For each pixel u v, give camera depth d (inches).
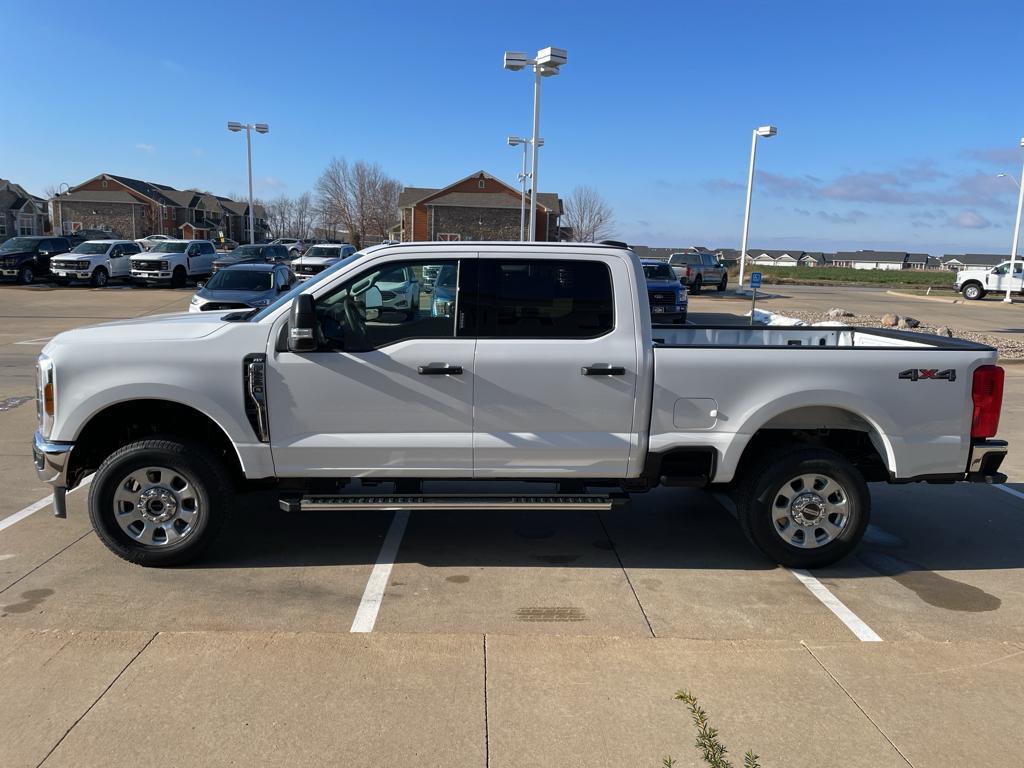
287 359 173.9
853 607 170.1
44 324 746.8
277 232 3941.9
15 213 2849.4
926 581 185.9
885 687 134.8
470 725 121.6
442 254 177.2
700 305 1152.2
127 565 183.9
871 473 199.2
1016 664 143.6
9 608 160.6
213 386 173.6
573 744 117.6
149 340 174.9
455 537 209.2
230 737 117.2
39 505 226.5
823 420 187.8
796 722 124.1
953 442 184.4
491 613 163.2
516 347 176.2
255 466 177.3
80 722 119.9
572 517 229.1
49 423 175.3
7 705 123.8
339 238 3499.0
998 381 185.2
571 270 178.9
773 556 187.3
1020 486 270.5
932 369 181.8
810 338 246.4
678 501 247.0
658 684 134.3
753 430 180.1
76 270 1184.2
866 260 5580.7
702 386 179.3
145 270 1200.2
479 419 177.5
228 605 163.9
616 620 161.0
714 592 176.7
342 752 114.5
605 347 177.8
